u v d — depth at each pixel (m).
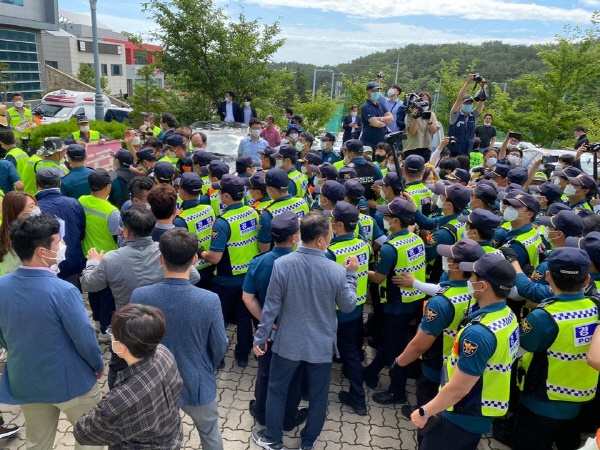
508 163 7.49
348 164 6.11
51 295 2.57
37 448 2.86
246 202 5.73
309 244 3.20
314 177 6.72
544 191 5.04
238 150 9.43
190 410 2.93
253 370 4.61
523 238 4.07
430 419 2.84
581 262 2.79
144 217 3.30
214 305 2.84
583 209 4.58
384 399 4.18
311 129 18.62
